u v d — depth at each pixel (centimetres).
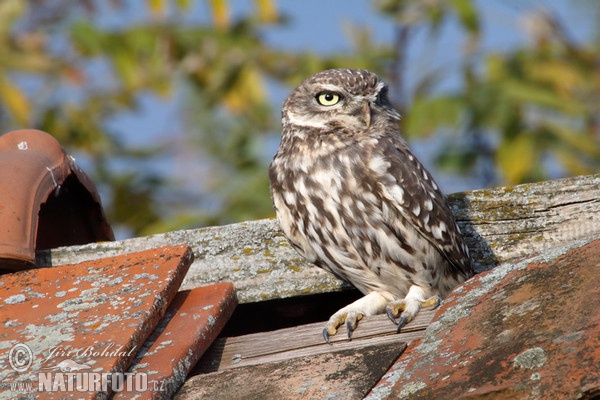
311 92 926
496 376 495
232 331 804
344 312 660
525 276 584
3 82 1512
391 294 847
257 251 766
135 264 679
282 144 929
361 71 955
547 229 754
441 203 799
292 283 765
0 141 791
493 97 1379
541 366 487
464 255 777
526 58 1458
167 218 1456
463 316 574
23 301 660
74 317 630
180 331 630
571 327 506
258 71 1511
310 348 643
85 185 808
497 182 1397
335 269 809
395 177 825
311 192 845
